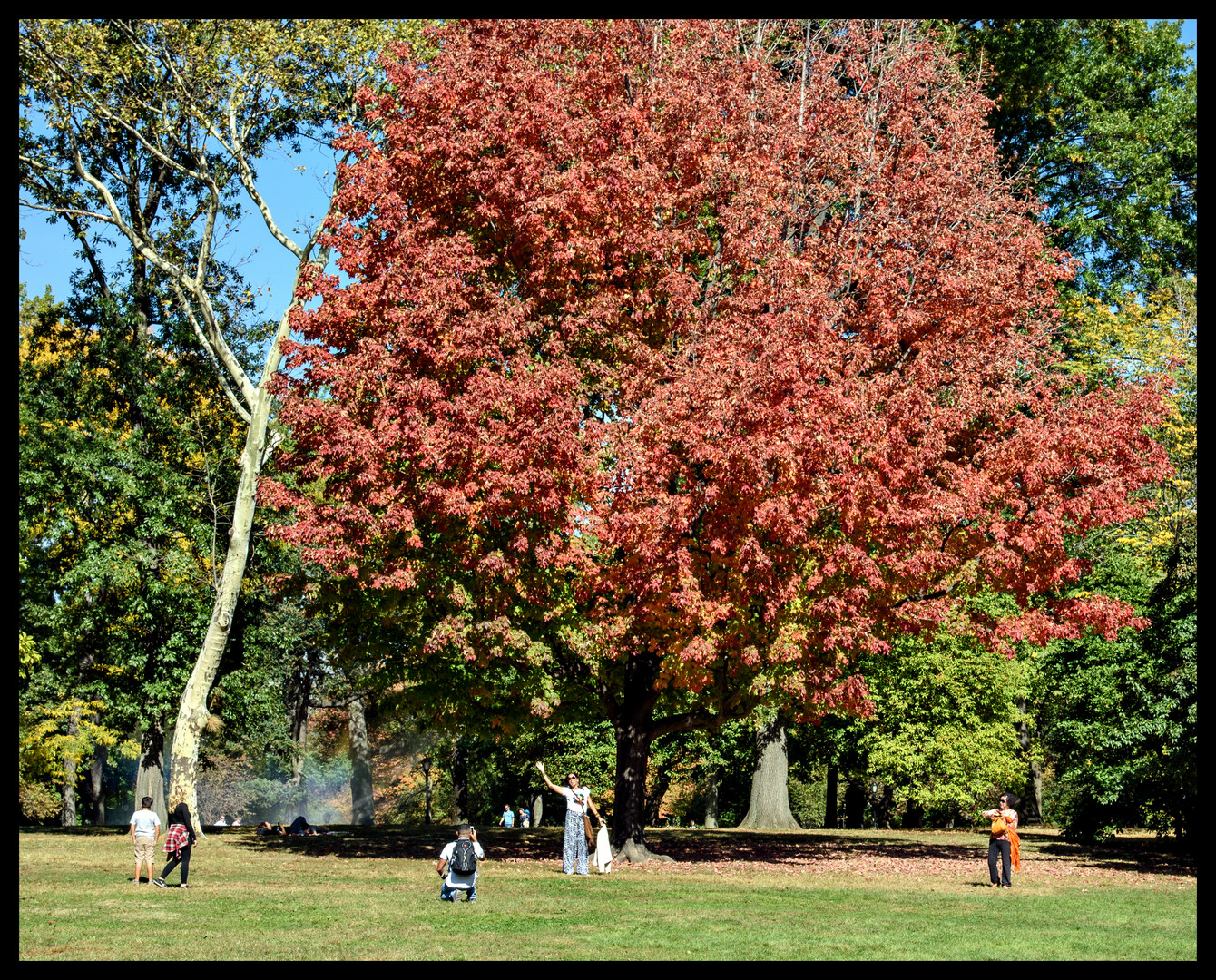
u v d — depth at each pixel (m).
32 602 28.31
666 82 22.42
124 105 24.94
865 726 37.75
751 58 24.23
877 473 20.08
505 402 18.91
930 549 20.89
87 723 32.28
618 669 23.75
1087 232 36.16
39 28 22.92
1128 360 36.09
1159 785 23.67
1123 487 21.70
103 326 30.28
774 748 38.00
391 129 21.39
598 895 16.39
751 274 22.03
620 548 21.48
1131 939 12.63
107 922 13.34
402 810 65.44
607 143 22.00
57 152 26.61
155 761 30.44
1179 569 23.39
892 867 21.88
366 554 20.98
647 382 20.20
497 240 21.61
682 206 22.11
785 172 23.67
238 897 15.80
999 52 36.62
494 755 48.91
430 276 19.78
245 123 25.38
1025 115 38.38
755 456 18.41
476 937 12.29
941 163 24.42
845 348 21.56
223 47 24.14
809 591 20.84
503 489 18.78
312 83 25.03
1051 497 21.50
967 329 23.19
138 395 29.64
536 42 22.81
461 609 20.50
